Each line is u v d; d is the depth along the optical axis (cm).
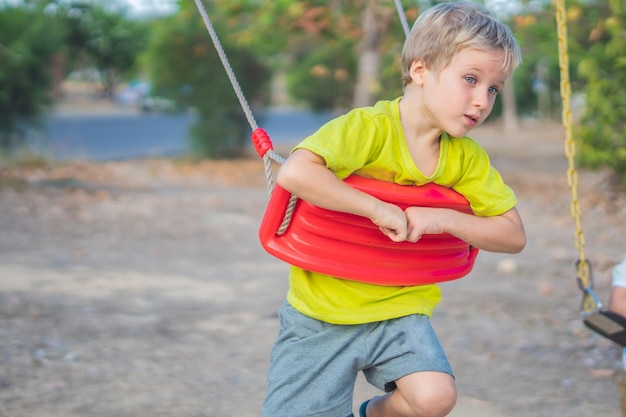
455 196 255
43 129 1430
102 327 516
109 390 404
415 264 258
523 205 1109
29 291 602
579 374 433
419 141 252
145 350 472
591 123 1062
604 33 1045
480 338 500
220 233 891
